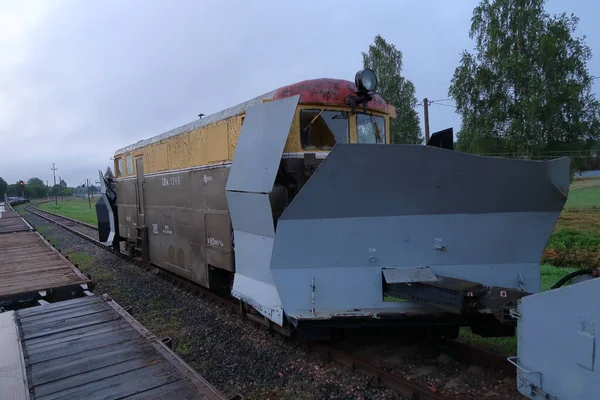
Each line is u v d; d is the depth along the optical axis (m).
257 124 5.29
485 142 16.47
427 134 20.72
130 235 11.91
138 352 3.59
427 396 4.00
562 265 10.88
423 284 4.16
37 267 7.25
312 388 4.50
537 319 2.95
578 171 15.84
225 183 6.52
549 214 4.29
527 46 15.79
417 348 5.21
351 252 4.43
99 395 2.87
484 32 16.80
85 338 3.91
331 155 3.97
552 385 2.84
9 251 9.48
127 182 12.01
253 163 5.21
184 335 6.39
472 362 4.82
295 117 5.52
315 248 4.40
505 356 4.95
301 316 4.39
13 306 5.57
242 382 4.83
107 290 9.56
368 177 4.10
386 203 4.27
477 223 4.33
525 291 4.25
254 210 5.20
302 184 5.48
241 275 5.82
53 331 4.11
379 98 6.29
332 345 5.38
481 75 16.20
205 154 7.20
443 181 4.14
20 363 3.35
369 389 4.33
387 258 4.45
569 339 2.68
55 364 3.36
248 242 5.58
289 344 5.61
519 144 15.45
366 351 5.22
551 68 15.23
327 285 4.48
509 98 16.05
